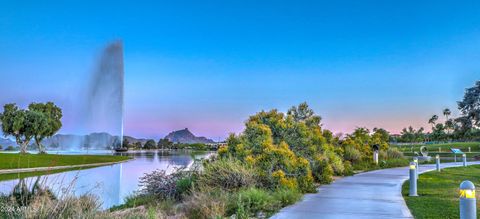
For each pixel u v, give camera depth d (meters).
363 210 9.52
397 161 28.64
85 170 29.12
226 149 14.70
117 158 47.66
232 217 8.70
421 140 113.88
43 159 36.66
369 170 23.56
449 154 48.41
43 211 7.04
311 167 15.80
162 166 32.44
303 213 9.20
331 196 11.95
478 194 12.47
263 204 9.51
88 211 7.31
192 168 13.87
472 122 78.19
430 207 9.79
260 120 17.25
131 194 13.91
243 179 12.01
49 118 67.44
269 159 13.50
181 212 9.74
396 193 12.60
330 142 22.34
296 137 16.91
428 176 18.98
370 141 29.62
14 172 23.53
